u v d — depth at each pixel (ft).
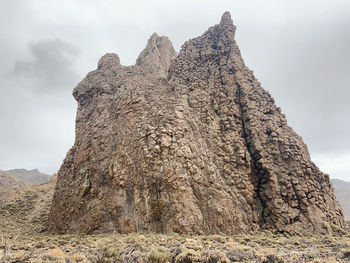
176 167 65.16
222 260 28.73
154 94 96.48
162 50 170.81
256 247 44.39
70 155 106.22
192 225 56.65
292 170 70.95
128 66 140.05
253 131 80.28
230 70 100.58
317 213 62.90
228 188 67.36
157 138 72.64
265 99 93.20
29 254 34.60
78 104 122.72
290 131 83.41
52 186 164.86
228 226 58.23
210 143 78.28
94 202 76.48
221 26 124.36
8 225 100.63
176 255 34.19
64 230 80.69
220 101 91.09
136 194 66.80
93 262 32.35
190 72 107.76
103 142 88.22
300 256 36.17
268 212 65.77
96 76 129.18
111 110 100.58
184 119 79.92
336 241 50.11
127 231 61.98
